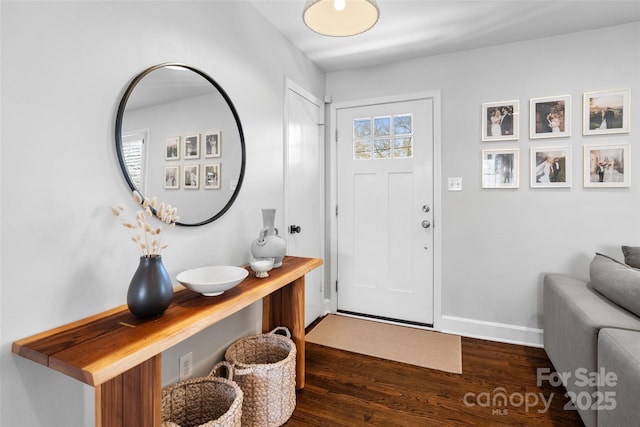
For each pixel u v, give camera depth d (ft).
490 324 8.54
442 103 8.92
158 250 4.59
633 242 7.38
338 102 10.05
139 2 4.29
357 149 9.93
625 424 3.68
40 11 3.28
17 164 3.13
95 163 3.79
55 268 3.43
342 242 10.16
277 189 7.50
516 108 8.21
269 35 7.20
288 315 6.32
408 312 9.48
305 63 8.91
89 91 3.72
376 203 9.73
